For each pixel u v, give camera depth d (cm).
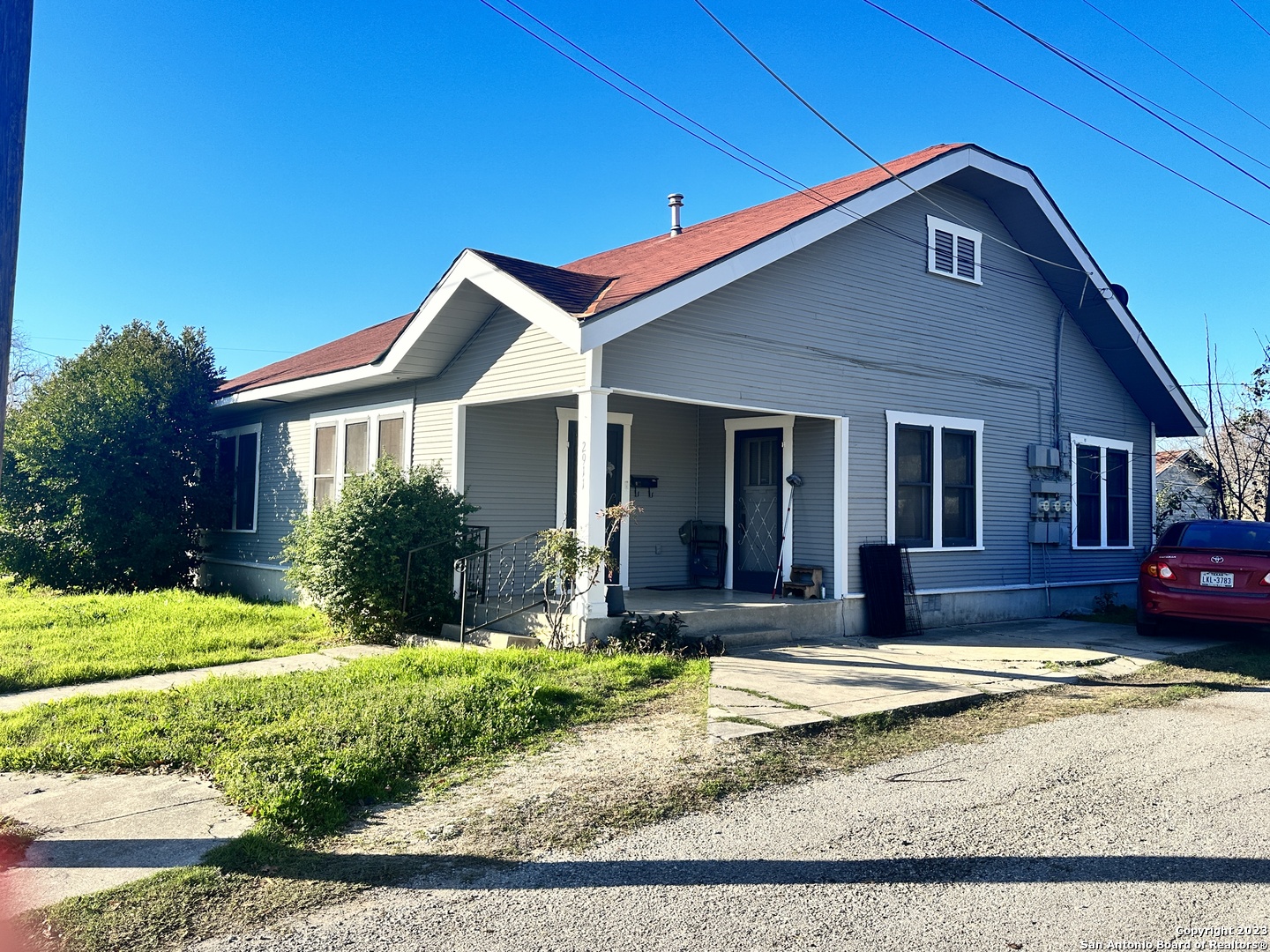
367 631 1069
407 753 593
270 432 1666
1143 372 1633
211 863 435
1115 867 439
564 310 934
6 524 1570
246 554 1717
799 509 1245
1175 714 777
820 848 463
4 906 390
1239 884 420
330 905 398
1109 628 1295
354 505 1085
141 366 1678
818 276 1184
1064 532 1512
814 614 1154
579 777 570
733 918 387
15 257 412
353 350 1571
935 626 1296
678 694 782
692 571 1375
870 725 708
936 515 1316
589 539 956
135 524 1606
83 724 671
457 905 398
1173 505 2180
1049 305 1534
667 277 988
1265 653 1076
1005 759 631
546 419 1275
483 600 1120
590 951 359
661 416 1368
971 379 1388
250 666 907
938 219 1355
